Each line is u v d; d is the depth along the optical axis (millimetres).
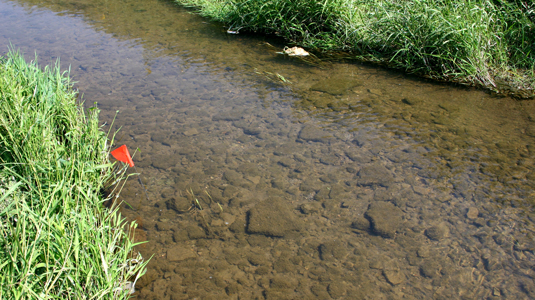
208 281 2432
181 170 3480
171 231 2822
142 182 3330
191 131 4078
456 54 5211
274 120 4270
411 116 4285
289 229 2840
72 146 3025
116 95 4855
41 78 4020
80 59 5988
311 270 2512
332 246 2691
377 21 6086
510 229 2771
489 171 3352
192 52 6324
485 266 2506
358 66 5746
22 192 2584
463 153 3605
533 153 3562
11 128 2992
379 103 4602
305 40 6715
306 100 4715
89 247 2170
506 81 5043
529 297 2291
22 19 8180
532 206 2959
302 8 6797
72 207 2492
